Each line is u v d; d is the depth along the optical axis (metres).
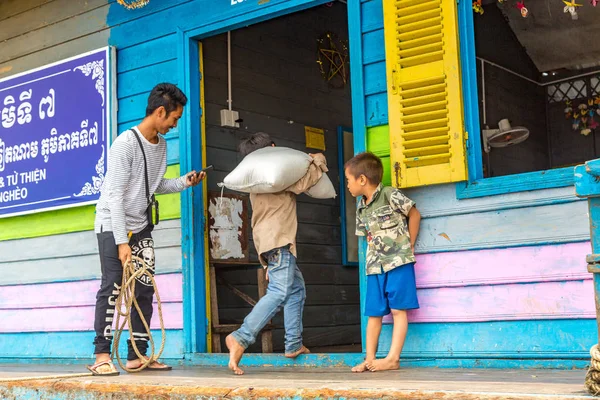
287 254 3.99
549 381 2.69
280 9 4.36
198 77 4.84
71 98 5.23
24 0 5.73
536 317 3.41
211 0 4.68
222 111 5.16
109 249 3.79
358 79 4.02
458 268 3.65
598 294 2.03
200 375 3.62
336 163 6.36
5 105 5.62
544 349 3.38
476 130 3.70
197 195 4.68
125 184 3.80
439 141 3.69
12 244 5.61
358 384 2.55
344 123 6.51
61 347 5.26
